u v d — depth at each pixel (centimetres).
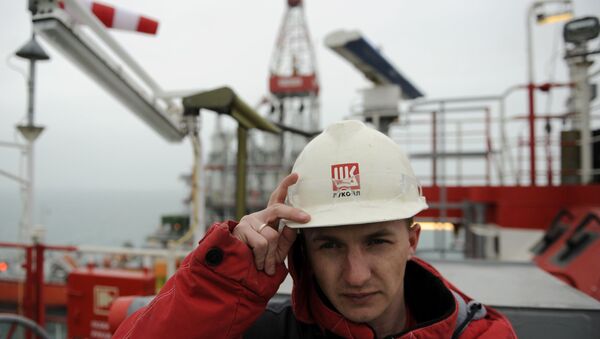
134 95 314
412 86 988
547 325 179
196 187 335
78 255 800
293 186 134
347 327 124
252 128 326
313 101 1702
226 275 114
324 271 121
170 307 114
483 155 678
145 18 354
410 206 125
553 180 565
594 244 344
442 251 627
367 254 118
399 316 141
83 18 279
